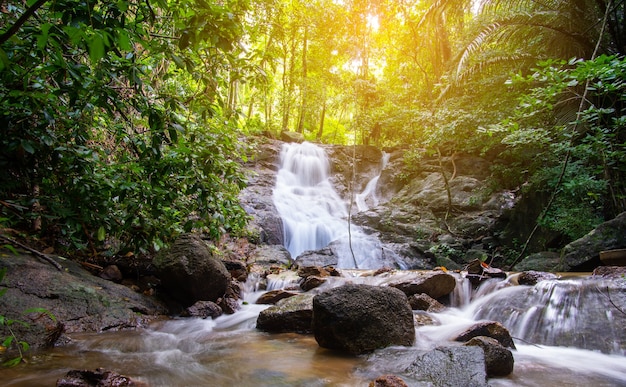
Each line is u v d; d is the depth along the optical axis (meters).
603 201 6.87
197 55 3.35
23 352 2.79
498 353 2.62
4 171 3.67
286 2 15.51
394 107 12.39
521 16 7.99
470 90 10.39
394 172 13.30
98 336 3.43
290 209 11.30
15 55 2.77
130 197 4.25
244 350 3.20
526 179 9.55
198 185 4.14
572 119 7.00
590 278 4.11
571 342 3.35
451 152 12.20
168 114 3.45
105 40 1.57
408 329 3.30
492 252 8.66
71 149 3.66
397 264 8.80
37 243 4.48
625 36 6.98
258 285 6.00
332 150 15.45
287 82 20.34
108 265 5.00
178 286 4.59
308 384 2.36
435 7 9.83
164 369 2.66
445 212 10.34
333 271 6.40
